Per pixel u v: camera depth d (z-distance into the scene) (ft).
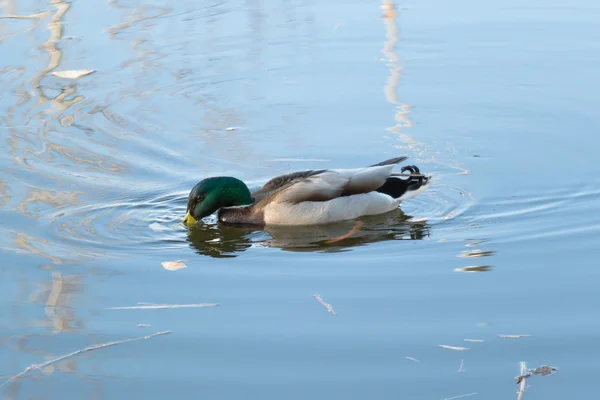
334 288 34.73
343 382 27.86
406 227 41.81
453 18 73.97
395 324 31.42
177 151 51.75
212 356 29.58
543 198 44.21
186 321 32.07
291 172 48.96
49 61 64.08
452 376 27.96
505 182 46.57
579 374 27.86
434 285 34.71
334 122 55.72
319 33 70.69
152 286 35.24
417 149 51.65
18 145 51.75
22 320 32.19
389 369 28.48
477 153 50.83
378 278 35.63
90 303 33.68
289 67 64.39
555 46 67.26
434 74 62.90
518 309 32.30
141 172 48.85
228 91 60.44
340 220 43.06
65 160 49.90
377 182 43.70
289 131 54.60
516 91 59.41
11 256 37.91
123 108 57.57
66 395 27.53
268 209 42.93
